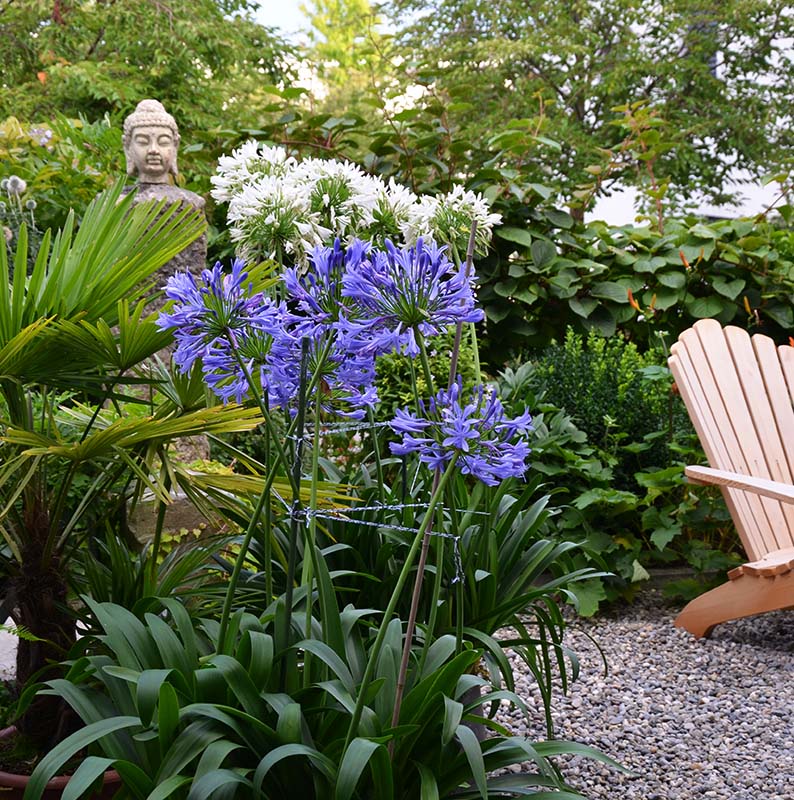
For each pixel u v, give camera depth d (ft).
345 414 5.35
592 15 49.70
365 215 6.48
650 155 20.80
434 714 5.35
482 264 18.48
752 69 49.96
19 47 46.03
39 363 6.59
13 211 14.87
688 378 13.35
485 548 7.95
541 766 5.53
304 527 5.55
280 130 18.63
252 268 6.64
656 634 13.07
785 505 13.67
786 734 10.00
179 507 10.45
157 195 14.01
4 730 7.53
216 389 5.20
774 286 18.70
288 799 5.39
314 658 5.84
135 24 41.98
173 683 5.36
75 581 7.88
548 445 14.38
